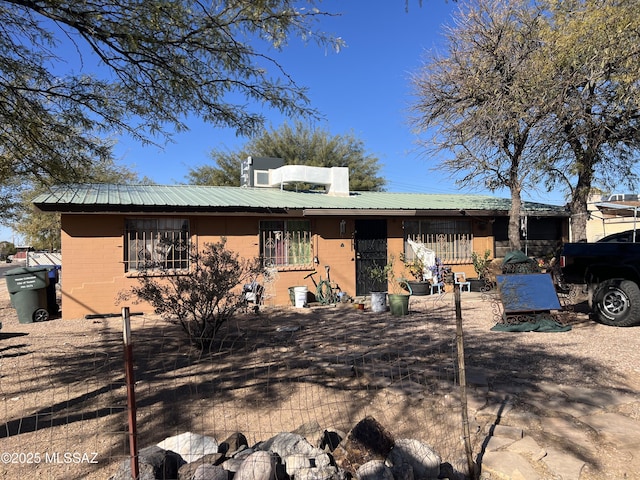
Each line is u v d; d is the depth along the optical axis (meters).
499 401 4.50
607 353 6.17
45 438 3.73
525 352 6.31
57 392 4.84
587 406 4.35
